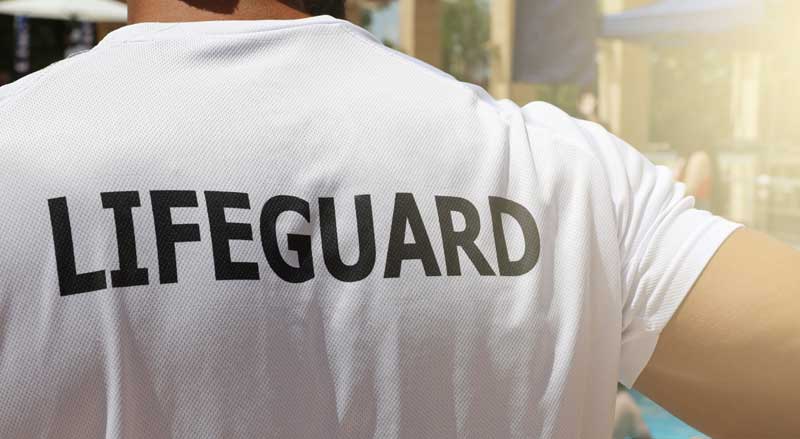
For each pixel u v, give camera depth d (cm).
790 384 83
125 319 73
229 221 75
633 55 1345
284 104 80
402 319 78
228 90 79
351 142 80
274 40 83
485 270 81
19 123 75
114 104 77
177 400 74
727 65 1592
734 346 84
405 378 79
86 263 72
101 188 73
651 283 86
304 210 77
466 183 82
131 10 88
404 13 1130
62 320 72
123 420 73
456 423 80
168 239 74
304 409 77
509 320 81
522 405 82
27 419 72
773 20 793
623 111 1350
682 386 89
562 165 87
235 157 77
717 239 85
